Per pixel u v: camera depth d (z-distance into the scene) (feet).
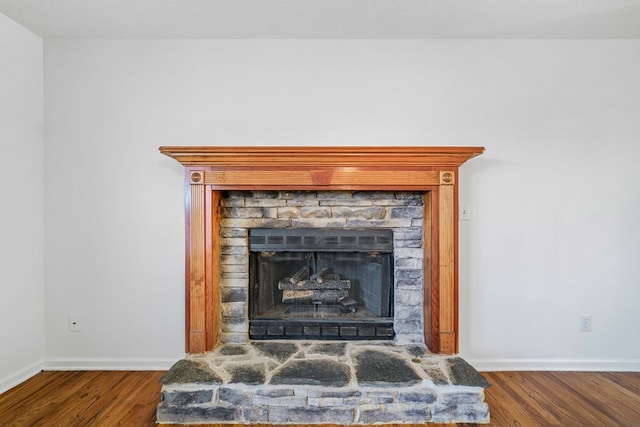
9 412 6.12
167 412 5.92
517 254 7.68
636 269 7.66
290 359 6.85
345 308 8.09
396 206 7.76
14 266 7.11
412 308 7.79
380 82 7.65
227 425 5.91
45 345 7.69
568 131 7.64
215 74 7.63
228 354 7.08
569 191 7.65
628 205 7.64
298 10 6.59
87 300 7.69
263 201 7.78
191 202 7.24
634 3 6.32
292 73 7.64
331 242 7.83
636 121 7.62
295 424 5.95
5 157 6.94
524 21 6.94
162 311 7.72
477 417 5.96
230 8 6.52
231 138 7.65
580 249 7.67
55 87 7.62
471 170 7.65
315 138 7.66
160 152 7.29
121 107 7.63
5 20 6.85
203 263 7.25
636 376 7.47
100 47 7.62
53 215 7.65
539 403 6.47
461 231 7.69
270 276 8.11
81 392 6.77
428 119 7.66
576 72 7.63
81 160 7.65
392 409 5.99
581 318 7.70
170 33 7.40
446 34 7.45
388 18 6.86
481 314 7.72
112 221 7.68
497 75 7.65
